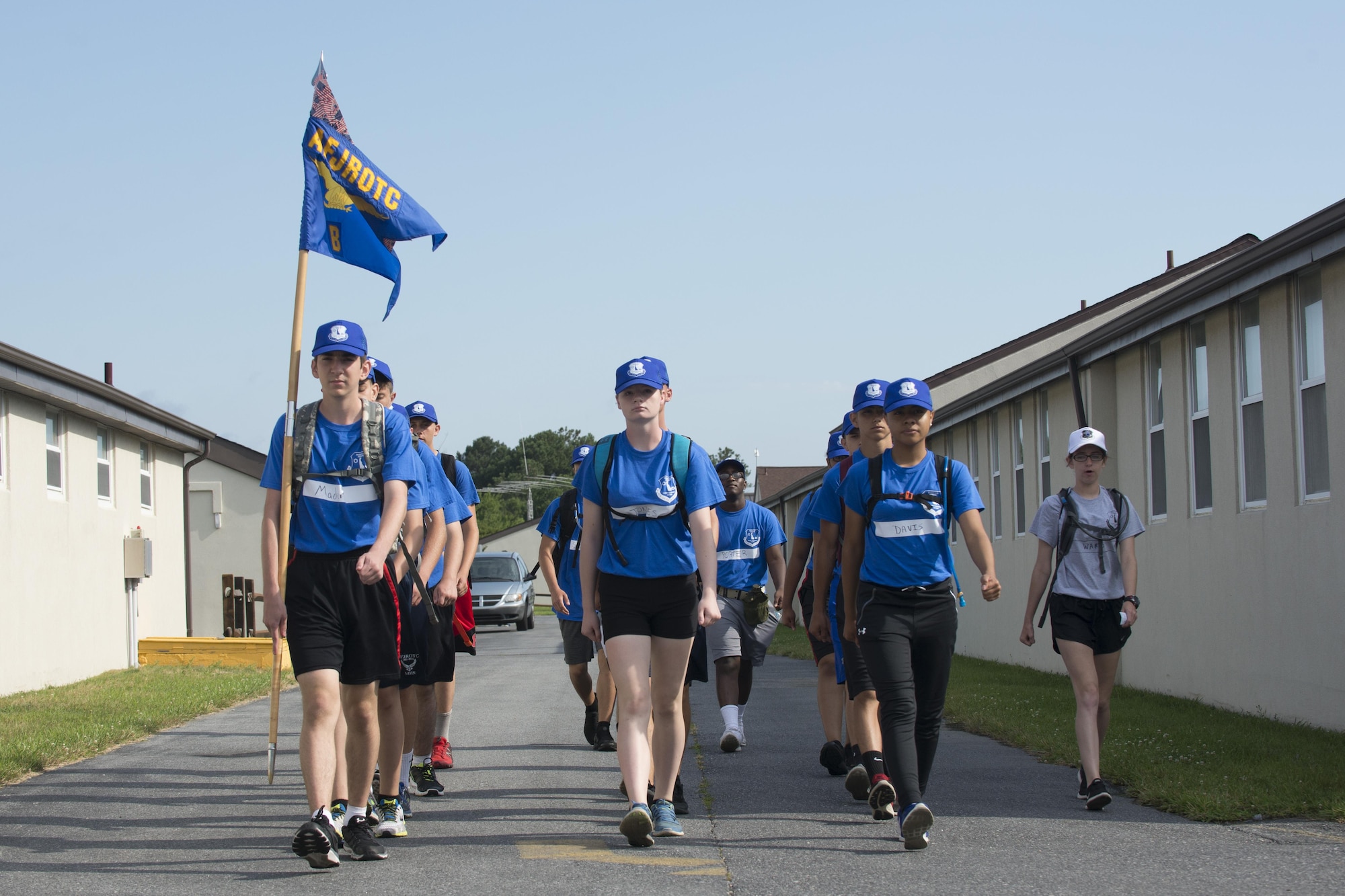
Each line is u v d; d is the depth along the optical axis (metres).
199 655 18.23
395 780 5.80
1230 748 8.30
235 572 29.86
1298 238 9.29
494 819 6.23
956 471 5.99
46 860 5.25
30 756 7.98
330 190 7.00
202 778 7.53
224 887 4.77
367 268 7.18
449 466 7.39
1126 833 5.86
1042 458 16.80
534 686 13.81
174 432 20.27
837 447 7.82
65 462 16.42
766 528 8.91
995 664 17.75
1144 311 12.32
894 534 5.88
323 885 4.82
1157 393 13.12
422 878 4.93
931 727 5.96
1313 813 6.18
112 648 17.78
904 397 5.95
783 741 9.29
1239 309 11.11
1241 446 11.06
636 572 5.61
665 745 5.80
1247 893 4.66
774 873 5.04
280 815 6.32
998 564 18.67
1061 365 15.05
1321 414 9.66
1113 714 10.60
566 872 5.05
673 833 5.72
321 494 5.20
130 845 5.59
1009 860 5.28
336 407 5.29
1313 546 9.66
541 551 8.76
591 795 6.95
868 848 5.56
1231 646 11.13
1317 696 9.60
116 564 18.09
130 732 9.50
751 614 8.74
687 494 5.61
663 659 5.71
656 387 5.62
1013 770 7.88
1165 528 12.68
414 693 6.23
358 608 5.18
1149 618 13.09
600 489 5.65
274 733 5.80
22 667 14.72
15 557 14.66
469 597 7.63
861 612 5.93
